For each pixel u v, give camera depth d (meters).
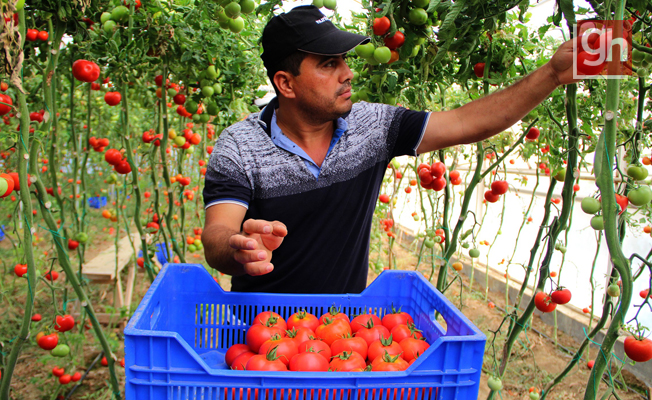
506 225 4.58
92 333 3.51
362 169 1.47
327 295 1.34
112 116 4.89
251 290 1.51
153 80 3.12
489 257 4.85
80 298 1.98
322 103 1.30
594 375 1.06
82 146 4.96
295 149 1.40
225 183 1.36
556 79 1.21
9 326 3.16
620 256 0.98
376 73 1.62
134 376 0.88
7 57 1.15
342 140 1.44
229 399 0.90
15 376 2.90
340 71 1.31
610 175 0.94
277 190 1.41
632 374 3.07
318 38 1.24
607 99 0.92
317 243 1.46
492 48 1.67
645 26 1.27
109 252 3.94
